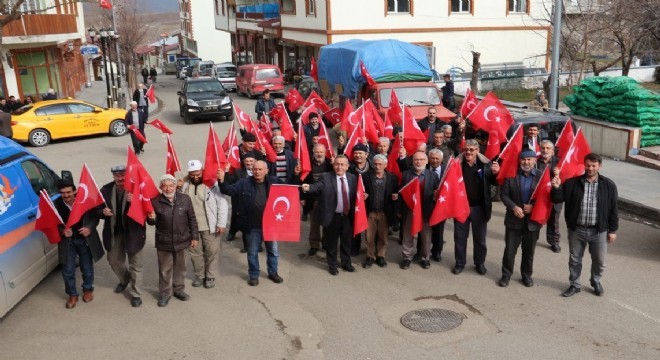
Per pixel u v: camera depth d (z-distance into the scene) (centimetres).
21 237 726
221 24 6000
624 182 1245
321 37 3109
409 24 3069
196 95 2491
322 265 884
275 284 815
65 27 2945
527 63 3306
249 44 5144
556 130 1153
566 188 736
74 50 3797
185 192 780
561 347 630
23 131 1961
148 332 685
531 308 725
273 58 4434
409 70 1714
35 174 812
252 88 3259
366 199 845
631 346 630
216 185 782
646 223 1054
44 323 711
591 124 1516
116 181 749
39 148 1964
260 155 935
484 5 3169
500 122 1004
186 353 638
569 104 1631
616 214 725
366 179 841
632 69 2709
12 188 730
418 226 821
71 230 733
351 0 2973
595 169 711
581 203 725
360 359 617
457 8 3136
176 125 2439
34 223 762
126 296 784
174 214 728
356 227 811
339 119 1560
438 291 780
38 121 1989
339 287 801
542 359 607
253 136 898
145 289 808
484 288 786
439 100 1634
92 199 720
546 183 743
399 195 852
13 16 2105
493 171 792
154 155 1766
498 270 850
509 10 3234
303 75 3384
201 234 780
